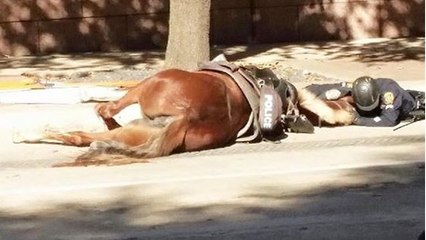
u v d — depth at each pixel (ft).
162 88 34.24
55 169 32.42
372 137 36.81
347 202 26.94
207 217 25.58
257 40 67.82
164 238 23.52
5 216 26.25
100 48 65.51
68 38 65.10
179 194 28.27
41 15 64.54
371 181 29.45
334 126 38.78
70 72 55.01
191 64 50.42
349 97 39.27
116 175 31.12
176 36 50.70
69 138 35.78
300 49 64.69
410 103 38.91
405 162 32.01
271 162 32.63
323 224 24.64
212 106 34.32
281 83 37.17
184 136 34.04
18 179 30.94
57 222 25.48
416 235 23.39
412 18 70.13
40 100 43.98
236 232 23.98
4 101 44.09
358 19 69.41
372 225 24.44
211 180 30.01
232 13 67.15
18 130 37.99
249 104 35.47
